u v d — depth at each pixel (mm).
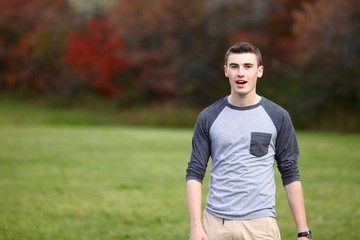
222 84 52594
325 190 13414
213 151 5379
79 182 14852
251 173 5238
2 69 63969
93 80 55344
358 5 39688
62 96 58781
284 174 5383
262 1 48906
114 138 25281
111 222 10812
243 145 5262
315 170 16297
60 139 24656
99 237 9734
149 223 10750
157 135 26906
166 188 14148
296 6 48438
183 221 10891
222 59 51625
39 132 27859
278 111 5359
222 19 50188
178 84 52812
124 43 53344
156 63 53156
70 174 16078
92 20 53812
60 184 14562
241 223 5199
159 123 49562
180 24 51719
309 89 44688
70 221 10852
